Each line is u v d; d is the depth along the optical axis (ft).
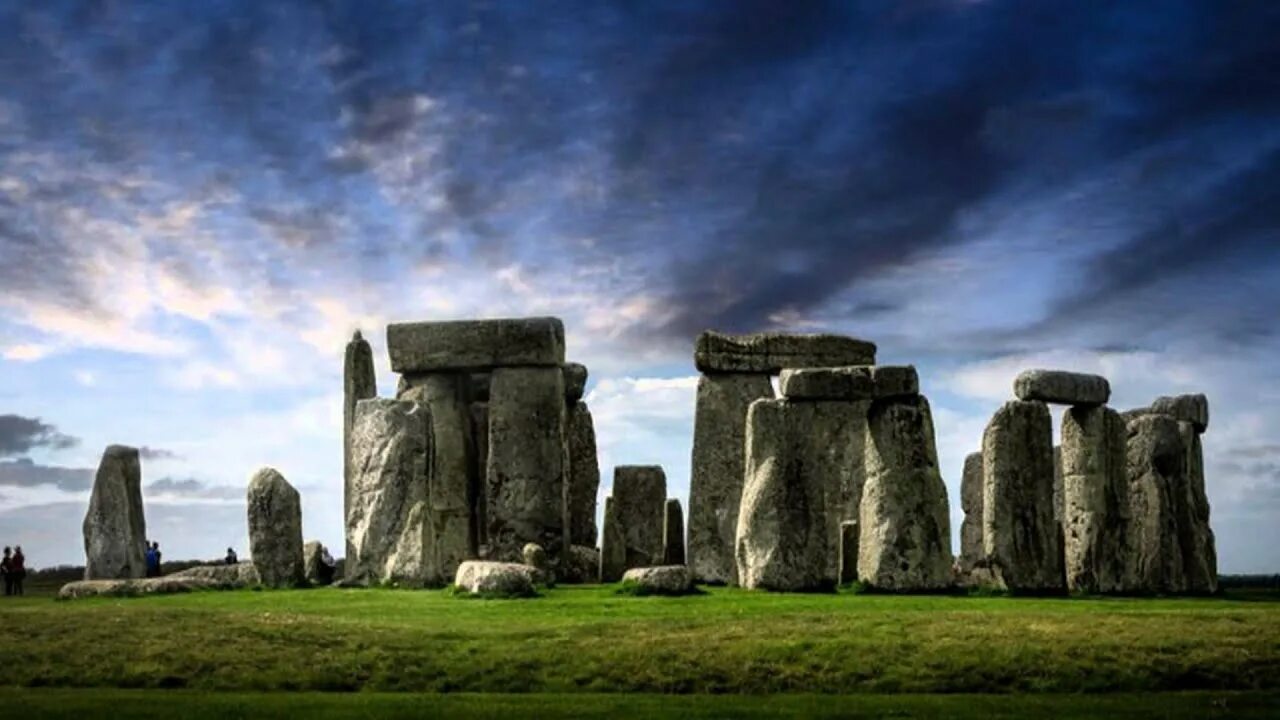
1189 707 83.87
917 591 125.59
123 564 148.97
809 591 126.52
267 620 101.91
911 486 127.13
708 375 161.17
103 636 97.35
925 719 79.87
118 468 150.82
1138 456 144.05
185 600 121.08
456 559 157.79
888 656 94.17
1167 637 97.96
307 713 79.77
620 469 160.97
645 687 89.92
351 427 157.28
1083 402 137.08
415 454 139.74
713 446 159.53
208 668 91.97
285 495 137.39
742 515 129.49
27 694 85.05
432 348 160.97
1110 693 89.61
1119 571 138.51
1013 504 128.88
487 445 164.35
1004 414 129.90
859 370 128.47
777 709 82.33
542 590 126.11
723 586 139.33
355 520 140.15
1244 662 93.91
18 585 151.23
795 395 128.47
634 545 158.92
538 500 157.17
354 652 94.79
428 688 89.81
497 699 85.30
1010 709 82.99
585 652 94.43
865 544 127.95
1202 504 149.89
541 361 159.02
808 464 128.57
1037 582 128.06
